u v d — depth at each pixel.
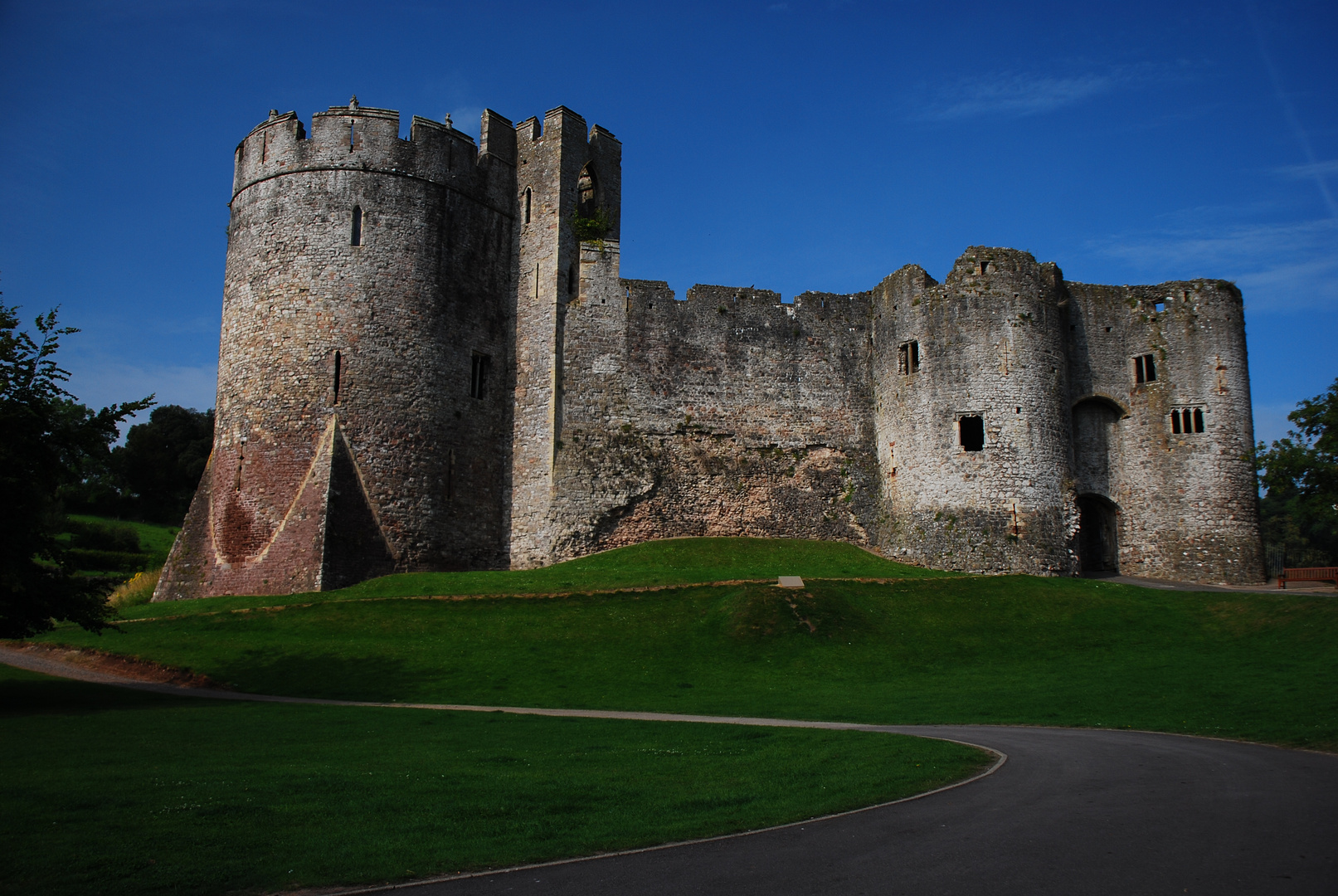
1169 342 40.38
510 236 39.69
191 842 9.46
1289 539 73.25
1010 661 26.25
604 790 11.98
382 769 12.95
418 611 28.59
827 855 9.52
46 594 20.45
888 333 40.53
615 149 42.16
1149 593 31.67
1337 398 35.56
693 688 23.45
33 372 20.48
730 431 40.06
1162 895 8.30
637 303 39.78
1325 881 8.59
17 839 9.40
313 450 33.62
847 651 26.72
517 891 8.49
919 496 37.91
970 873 8.96
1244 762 13.93
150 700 20.94
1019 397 36.56
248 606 29.19
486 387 37.91
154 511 77.62
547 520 36.97
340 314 34.59
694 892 8.50
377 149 36.03
